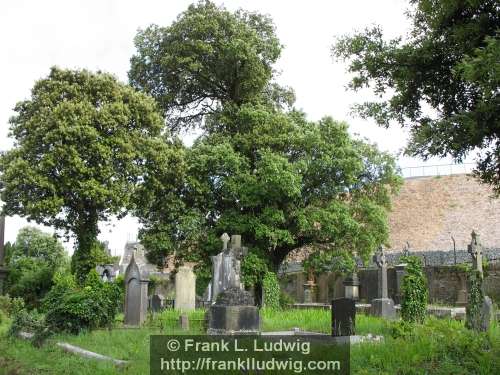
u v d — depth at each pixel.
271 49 34.91
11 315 27.62
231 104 34.19
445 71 13.62
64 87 29.92
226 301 16.30
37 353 13.98
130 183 29.56
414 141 12.60
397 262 35.62
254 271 30.42
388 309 23.59
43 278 36.78
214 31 33.12
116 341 15.10
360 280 37.50
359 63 14.47
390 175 32.12
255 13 36.41
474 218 38.97
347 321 15.38
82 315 17.48
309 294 39.19
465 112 11.73
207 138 32.84
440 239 38.28
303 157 30.95
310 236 32.22
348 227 29.56
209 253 31.39
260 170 29.08
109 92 30.59
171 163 30.73
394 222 41.41
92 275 28.12
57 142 28.03
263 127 31.55
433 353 10.62
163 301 33.22
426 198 42.50
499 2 11.79
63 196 29.23
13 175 28.02
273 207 30.28
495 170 13.52
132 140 30.02
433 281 34.22
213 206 31.81
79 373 11.03
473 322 13.93
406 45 13.88
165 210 30.97
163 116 35.75
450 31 12.87
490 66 10.25
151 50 34.31
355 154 30.61
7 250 47.09
